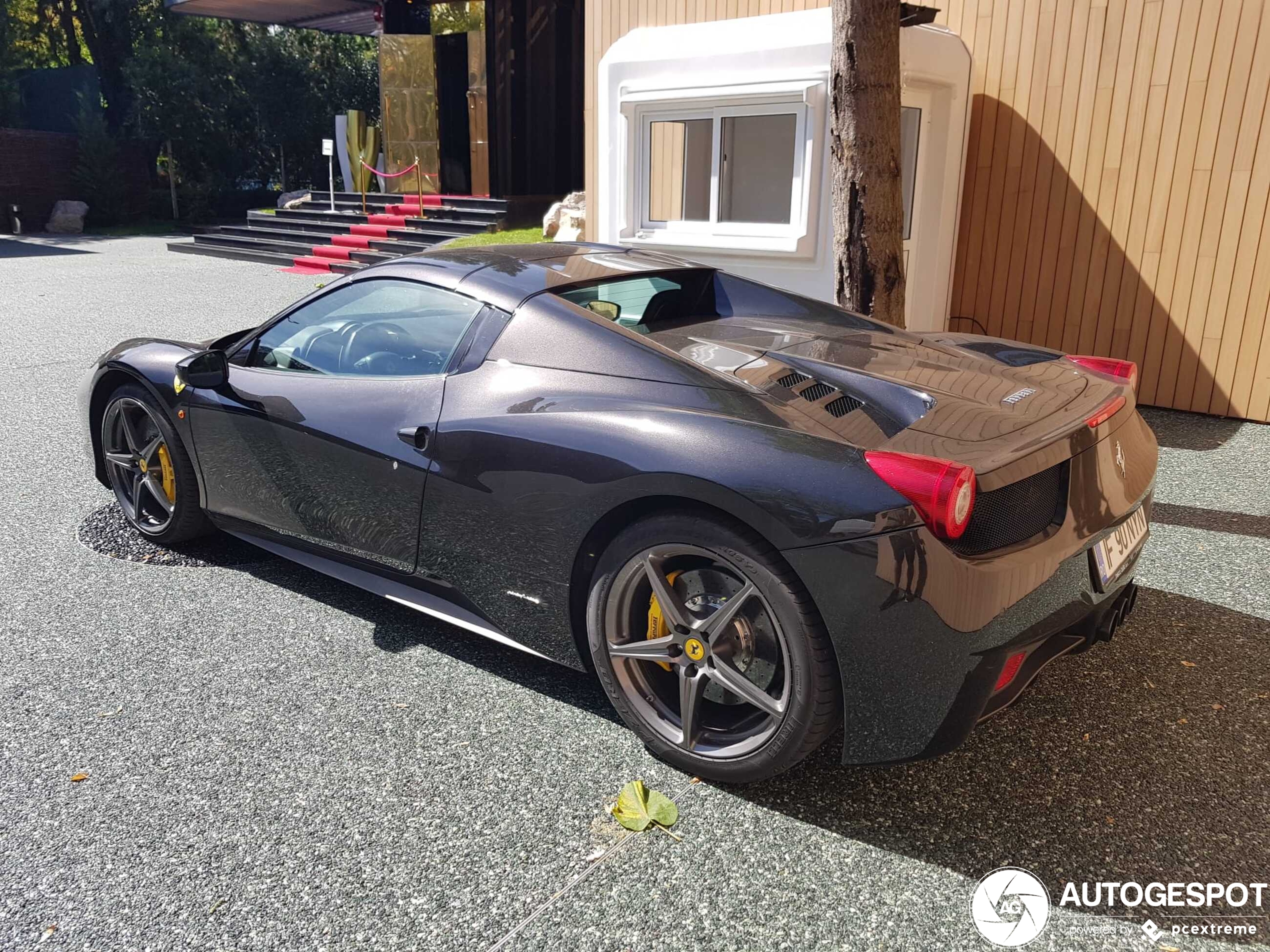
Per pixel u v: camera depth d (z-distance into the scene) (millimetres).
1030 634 2314
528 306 2975
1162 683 3121
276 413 3396
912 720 2252
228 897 2154
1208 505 4863
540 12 16328
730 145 6922
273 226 17891
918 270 7305
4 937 2031
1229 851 2330
